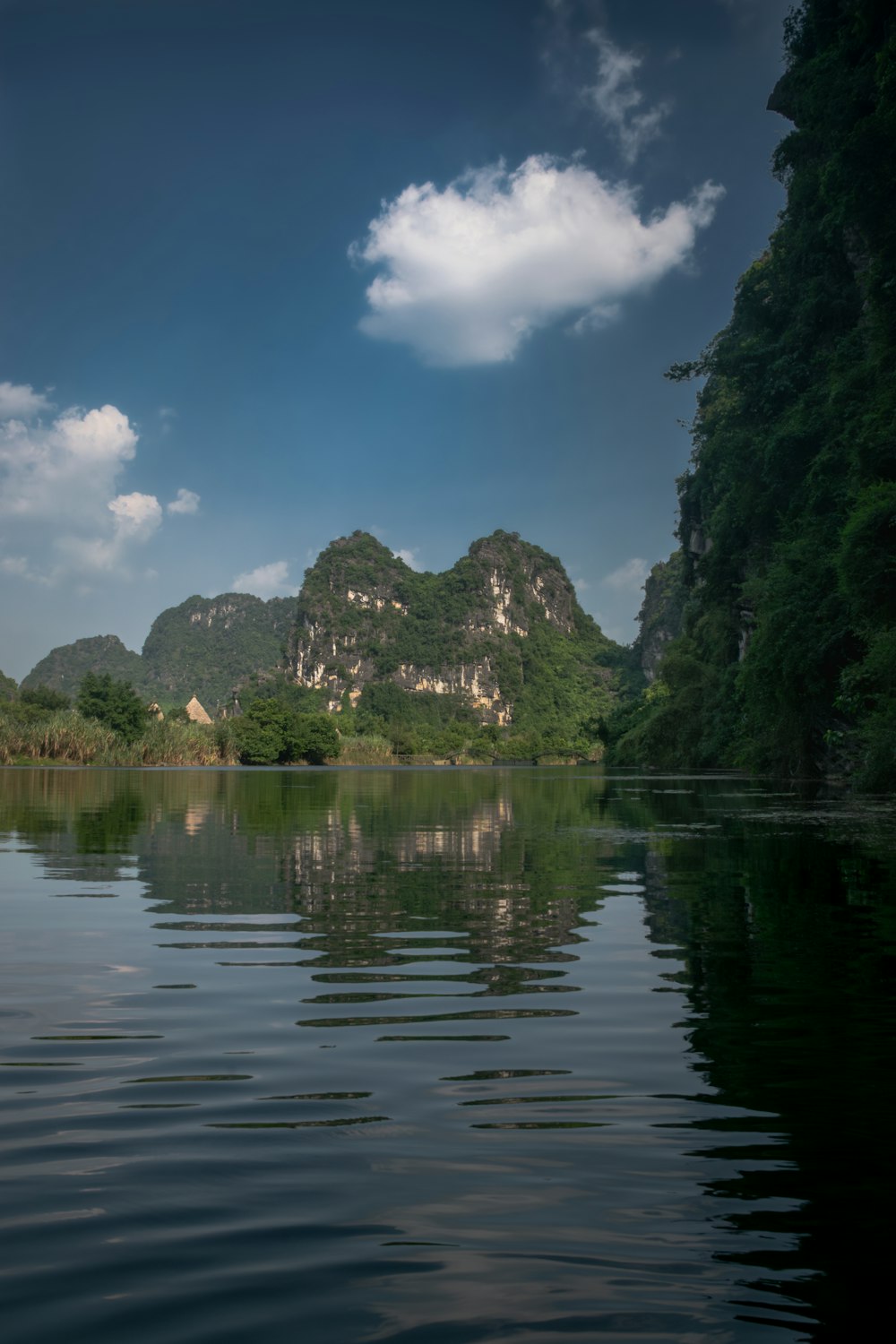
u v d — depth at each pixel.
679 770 55.91
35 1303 1.99
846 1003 4.53
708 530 52.62
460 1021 4.20
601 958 5.52
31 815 18.12
